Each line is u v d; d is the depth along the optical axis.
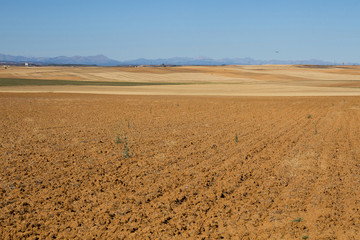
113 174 10.57
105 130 19.16
